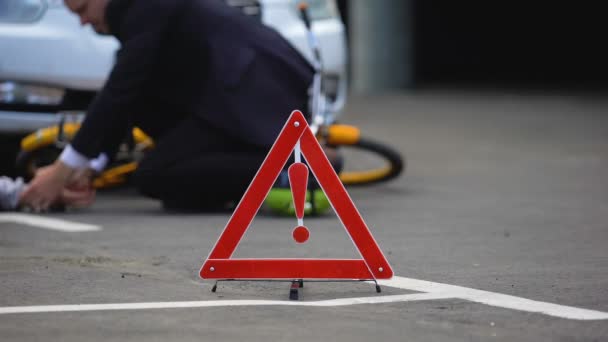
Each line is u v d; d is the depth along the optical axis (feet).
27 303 40.63
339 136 73.77
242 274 43.09
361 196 76.02
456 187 81.25
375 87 195.93
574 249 54.03
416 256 51.70
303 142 43.37
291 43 74.02
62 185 64.64
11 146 76.79
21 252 51.98
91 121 63.46
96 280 45.16
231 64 65.10
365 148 77.41
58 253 51.78
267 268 43.09
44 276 45.88
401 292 43.11
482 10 260.83
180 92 65.31
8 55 71.05
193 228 60.34
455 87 208.13
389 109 160.86
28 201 65.10
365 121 142.41
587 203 72.28
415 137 121.70
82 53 72.49
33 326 36.96
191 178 64.90
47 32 71.87
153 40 63.87
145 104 66.13
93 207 69.36
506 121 139.74
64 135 69.82
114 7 64.75
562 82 219.20
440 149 109.60
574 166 94.94
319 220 63.98
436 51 258.37
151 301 41.19
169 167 65.10
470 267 48.83
